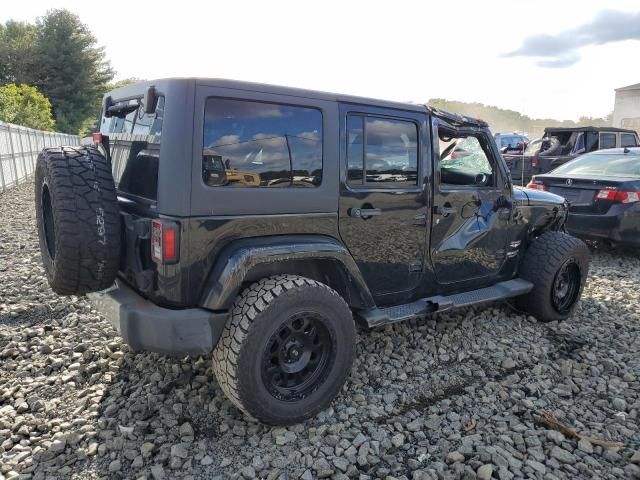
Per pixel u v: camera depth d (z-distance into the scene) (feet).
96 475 8.58
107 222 9.47
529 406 10.87
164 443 9.38
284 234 10.16
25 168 58.95
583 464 9.05
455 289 13.88
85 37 171.94
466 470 8.71
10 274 19.20
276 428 9.88
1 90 101.19
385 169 11.60
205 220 9.16
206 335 9.11
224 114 9.32
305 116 10.30
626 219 22.72
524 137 67.46
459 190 13.15
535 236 16.74
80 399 10.73
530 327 15.39
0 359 12.41
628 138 47.21
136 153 10.30
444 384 11.89
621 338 14.83
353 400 11.00
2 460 8.86
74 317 14.76
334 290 10.92
